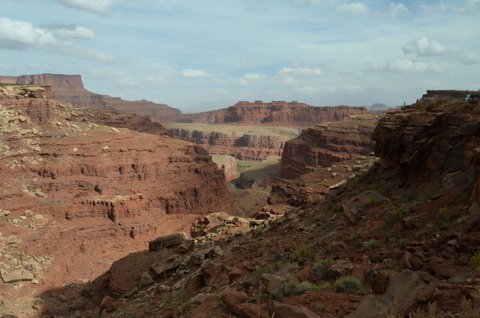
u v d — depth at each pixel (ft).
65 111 332.19
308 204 110.83
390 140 85.87
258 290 46.93
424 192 70.28
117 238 222.28
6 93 279.69
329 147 405.80
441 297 32.60
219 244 113.60
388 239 57.88
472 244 42.88
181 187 278.67
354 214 72.90
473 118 68.85
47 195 220.43
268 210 190.19
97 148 259.39
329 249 61.93
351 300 38.29
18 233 190.60
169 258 103.86
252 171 585.22
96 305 132.67
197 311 49.14
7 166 221.46
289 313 36.17
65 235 203.72
